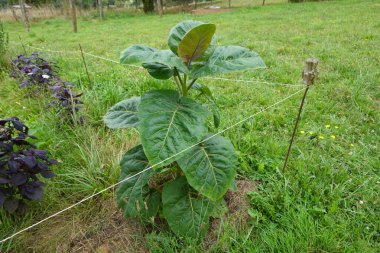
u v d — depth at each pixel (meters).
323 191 2.04
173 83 3.90
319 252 1.67
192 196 1.83
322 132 2.85
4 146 1.72
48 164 1.93
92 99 3.42
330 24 8.11
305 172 2.27
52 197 2.03
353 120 3.02
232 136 2.74
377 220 1.85
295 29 7.84
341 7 11.68
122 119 1.76
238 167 2.36
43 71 3.57
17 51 5.73
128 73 4.52
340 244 1.70
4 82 4.41
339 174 2.22
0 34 5.40
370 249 1.65
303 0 15.88
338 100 3.47
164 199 1.75
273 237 1.72
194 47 1.41
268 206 1.94
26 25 10.92
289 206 1.97
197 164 1.59
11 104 3.63
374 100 3.46
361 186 2.15
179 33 1.56
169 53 1.45
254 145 2.60
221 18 11.57
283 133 2.87
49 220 1.93
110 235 1.85
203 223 1.72
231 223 1.87
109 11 18.09
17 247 1.79
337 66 4.42
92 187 2.10
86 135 2.62
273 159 2.45
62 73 4.68
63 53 6.04
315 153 2.52
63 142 2.57
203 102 3.49
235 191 1.96
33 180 1.87
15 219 1.90
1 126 1.82
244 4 18.64
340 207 2.00
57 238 1.82
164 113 1.44
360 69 4.12
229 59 1.52
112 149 2.53
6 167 1.80
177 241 1.76
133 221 1.91
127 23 12.65
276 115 3.14
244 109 3.31
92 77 4.36
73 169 2.27
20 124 1.80
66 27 12.13
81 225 1.91
